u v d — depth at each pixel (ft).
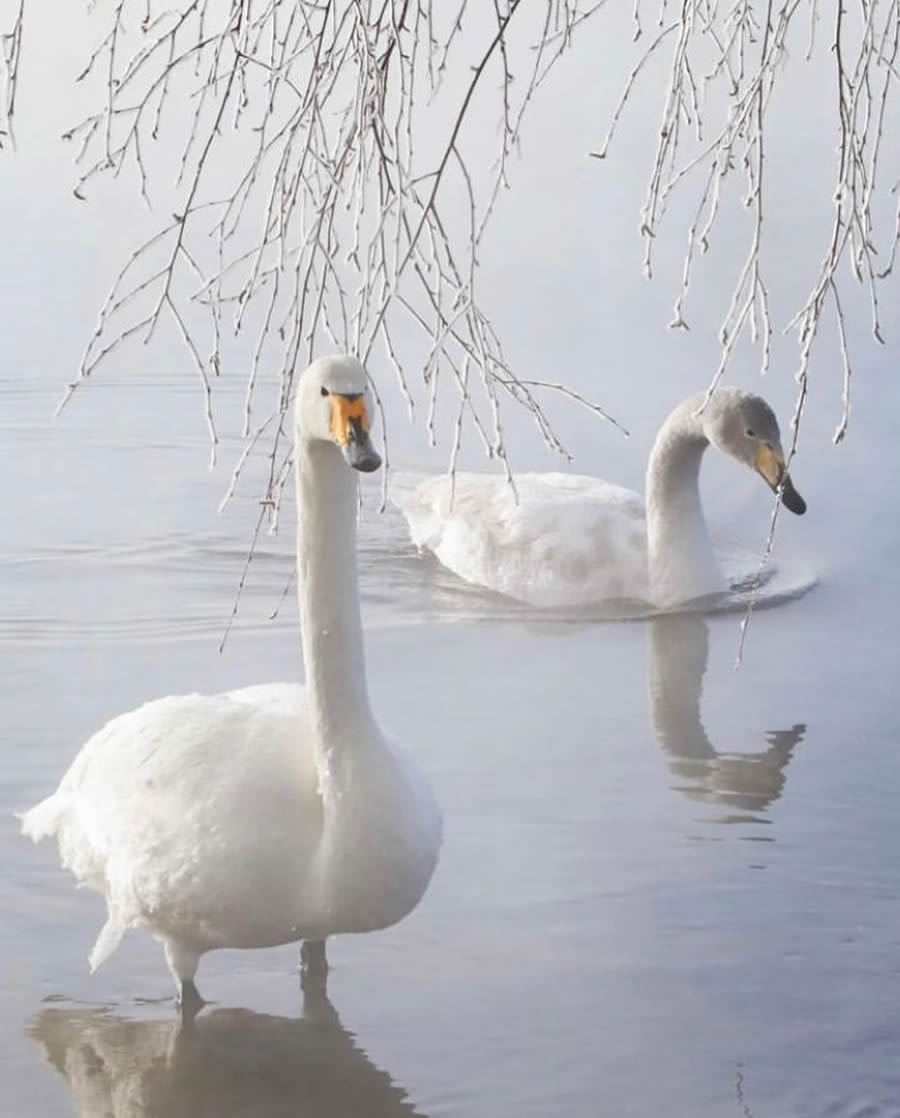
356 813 29.96
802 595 56.29
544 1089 30.01
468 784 41.34
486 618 55.06
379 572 60.13
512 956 34.17
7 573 57.98
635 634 53.36
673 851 38.09
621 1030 31.73
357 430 29.50
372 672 49.39
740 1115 29.27
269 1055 31.14
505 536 58.70
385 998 32.91
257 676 48.49
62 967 34.09
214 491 68.13
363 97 25.44
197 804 30.66
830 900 36.06
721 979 33.27
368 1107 29.63
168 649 50.72
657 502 57.47
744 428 56.90
